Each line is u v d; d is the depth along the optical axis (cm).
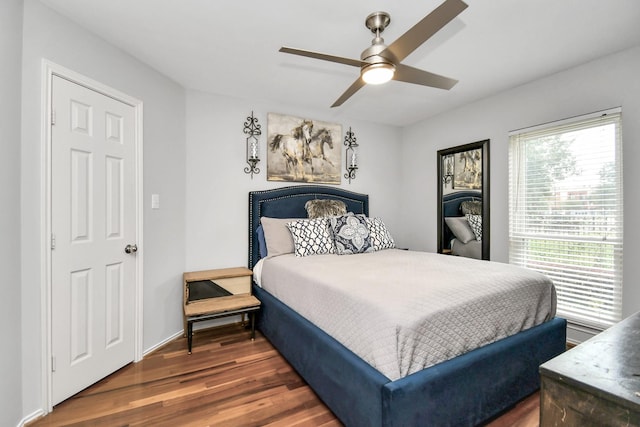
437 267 215
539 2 167
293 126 342
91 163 194
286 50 159
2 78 146
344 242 291
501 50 219
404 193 419
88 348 192
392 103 332
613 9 172
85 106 191
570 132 249
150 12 175
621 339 76
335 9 172
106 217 204
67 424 159
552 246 262
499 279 179
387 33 195
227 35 200
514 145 291
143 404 175
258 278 285
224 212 304
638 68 212
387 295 151
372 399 129
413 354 132
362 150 393
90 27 190
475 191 325
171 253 264
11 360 151
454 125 349
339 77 264
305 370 188
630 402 52
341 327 162
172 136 266
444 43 209
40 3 166
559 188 257
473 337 154
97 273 198
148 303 239
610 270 227
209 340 265
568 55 227
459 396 140
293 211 333
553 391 64
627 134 217
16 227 154
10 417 150
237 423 159
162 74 255
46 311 168
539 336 178
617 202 223
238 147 312
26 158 160
